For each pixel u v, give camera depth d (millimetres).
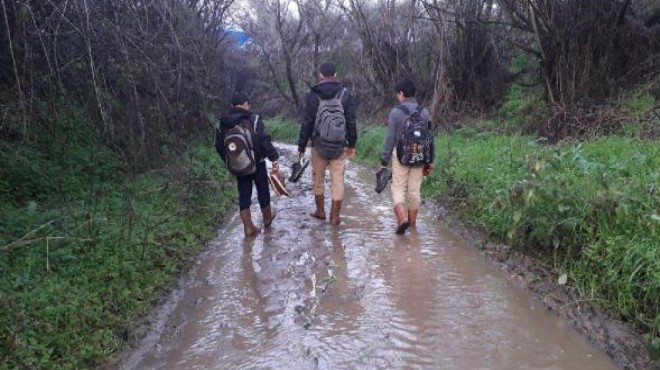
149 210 6551
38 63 6480
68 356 3674
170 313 4562
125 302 4484
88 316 4070
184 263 5621
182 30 9391
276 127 21938
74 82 6941
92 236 5285
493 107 14344
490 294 4785
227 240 6547
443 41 14445
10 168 6219
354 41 21031
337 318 4387
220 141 6492
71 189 6723
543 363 3703
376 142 13578
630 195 4930
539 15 10938
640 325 4012
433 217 7301
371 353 3846
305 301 4715
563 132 9945
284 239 6488
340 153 6742
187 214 6898
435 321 4309
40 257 4777
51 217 5609
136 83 7723
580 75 10641
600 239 4711
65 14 6242
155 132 8414
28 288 4289
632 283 4184
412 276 5223
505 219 5965
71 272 4664
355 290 4906
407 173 6582
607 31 10586
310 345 3973
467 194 7512
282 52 24016
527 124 11312
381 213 7637
